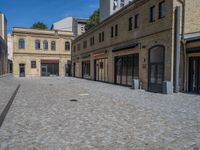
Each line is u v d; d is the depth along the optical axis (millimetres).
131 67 22078
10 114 9289
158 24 17531
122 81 24188
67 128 7219
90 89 19797
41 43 49406
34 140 6082
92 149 5445
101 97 14453
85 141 6000
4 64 60188
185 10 16453
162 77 17172
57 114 9297
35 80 34844
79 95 15508
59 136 6410
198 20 16844
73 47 47969
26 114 9297
